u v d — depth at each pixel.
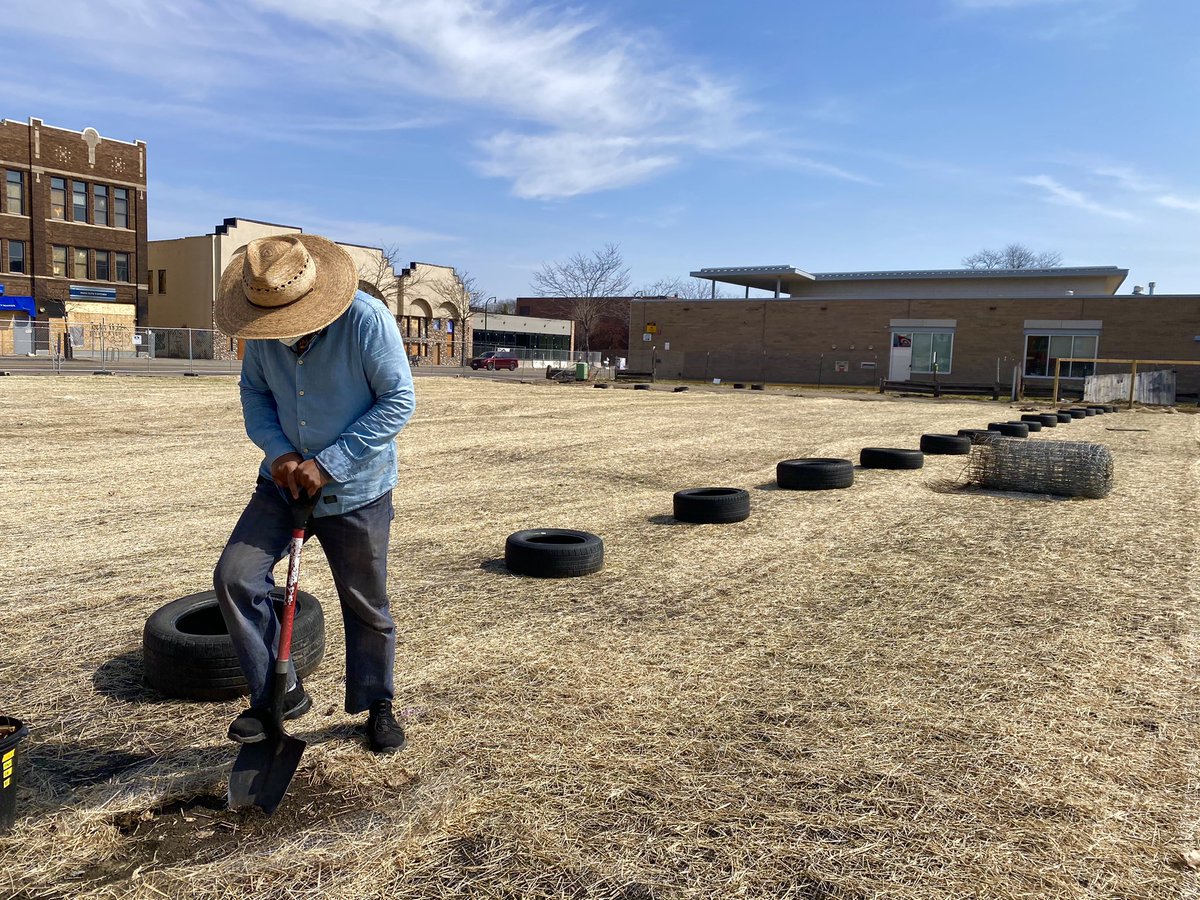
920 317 41.91
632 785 3.11
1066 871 2.64
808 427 18.27
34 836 2.68
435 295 62.91
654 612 5.18
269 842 2.68
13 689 3.86
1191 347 36.62
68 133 46.16
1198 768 3.31
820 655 4.50
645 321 49.16
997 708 3.85
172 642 3.73
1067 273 45.62
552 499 8.96
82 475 9.69
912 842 2.78
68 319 46.72
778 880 2.57
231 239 50.69
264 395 3.12
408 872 2.56
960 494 9.67
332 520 3.00
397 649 4.45
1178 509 8.87
